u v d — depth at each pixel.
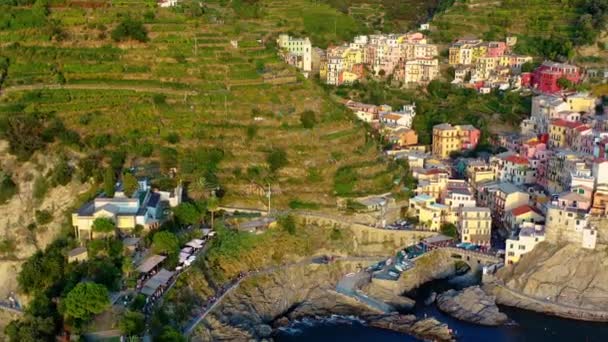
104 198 185.88
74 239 177.12
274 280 193.62
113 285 158.75
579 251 199.50
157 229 183.62
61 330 146.12
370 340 175.62
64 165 196.62
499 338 178.38
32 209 190.12
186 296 168.38
